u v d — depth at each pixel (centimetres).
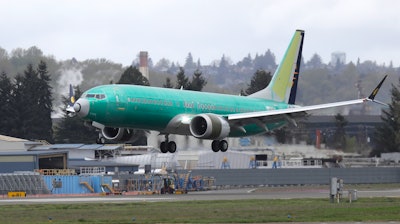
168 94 17750
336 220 11062
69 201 16188
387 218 11206
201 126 17800
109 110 16625
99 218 11850
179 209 13112
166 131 18088
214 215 12038
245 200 15362
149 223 10981
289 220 11150
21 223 11162
